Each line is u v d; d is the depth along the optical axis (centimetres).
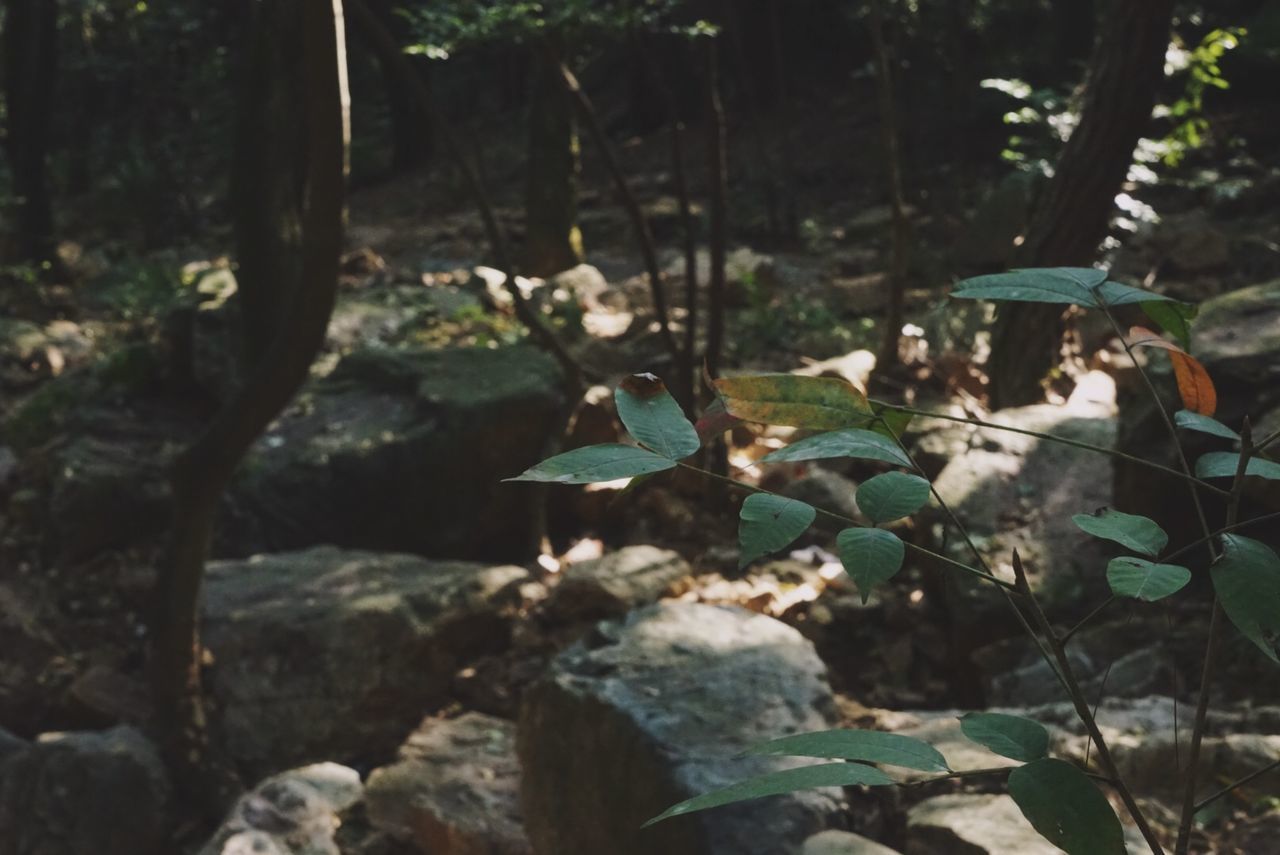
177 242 1474
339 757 465
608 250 1229
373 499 588
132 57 1800
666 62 1598
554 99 1059
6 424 730
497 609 502
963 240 902
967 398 655
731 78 1568
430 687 482
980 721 102
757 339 788
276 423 629
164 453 646
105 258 1435
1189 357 116
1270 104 1224
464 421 593
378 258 1180
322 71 357
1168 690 389
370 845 380
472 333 798
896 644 481
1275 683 379
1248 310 459
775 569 537
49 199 1291
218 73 1750
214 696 470
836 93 1553
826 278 982
